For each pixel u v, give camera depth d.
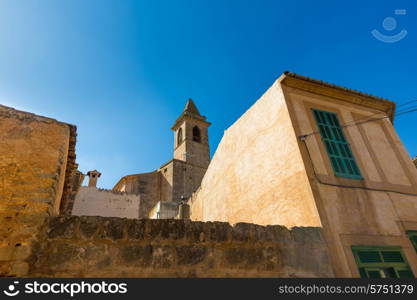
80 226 3.50
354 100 8.10
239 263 4.04
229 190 9.20
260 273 4.08
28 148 3.93
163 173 32.00
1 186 3.48
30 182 3.65
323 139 6.64
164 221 3.96
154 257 3.61
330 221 5.17
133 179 29.67
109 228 3.60
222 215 9.45
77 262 3.27
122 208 18.20
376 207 5.91
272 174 6.83
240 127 9.32
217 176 10.65
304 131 6.56
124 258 3.47
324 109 7.43
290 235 4.66
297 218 5.64
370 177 6.46
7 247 3.12
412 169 7.34
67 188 6.35
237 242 4.21
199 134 38.78
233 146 9.59
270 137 7.30
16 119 4.11
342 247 4.93
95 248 3.42
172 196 28.52
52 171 3.90
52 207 3.75
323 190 5.59
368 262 4.97
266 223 6.62
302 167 5.80
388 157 7.26
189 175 31.73
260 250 4.29
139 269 3.46
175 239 3.85
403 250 5.45
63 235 3.38
